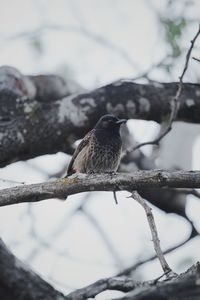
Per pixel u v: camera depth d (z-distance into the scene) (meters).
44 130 12.43
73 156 13.52
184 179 9.42
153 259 12.37
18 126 12.23
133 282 8.43
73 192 9.48
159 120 13.47
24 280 7.35
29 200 9.38
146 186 9.49
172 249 12.70
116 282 8.42
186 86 13.48
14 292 7.33
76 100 12.93
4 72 12.67
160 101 13.23
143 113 13.27
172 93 13.36
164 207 14.16
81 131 12.86
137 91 13.23
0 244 7.47
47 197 9.42
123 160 14.22
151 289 7.23
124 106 13.12
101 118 13.10
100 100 13.03
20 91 12.54
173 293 7.00
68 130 12.66
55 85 13.15
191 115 13.48
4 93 12.41
